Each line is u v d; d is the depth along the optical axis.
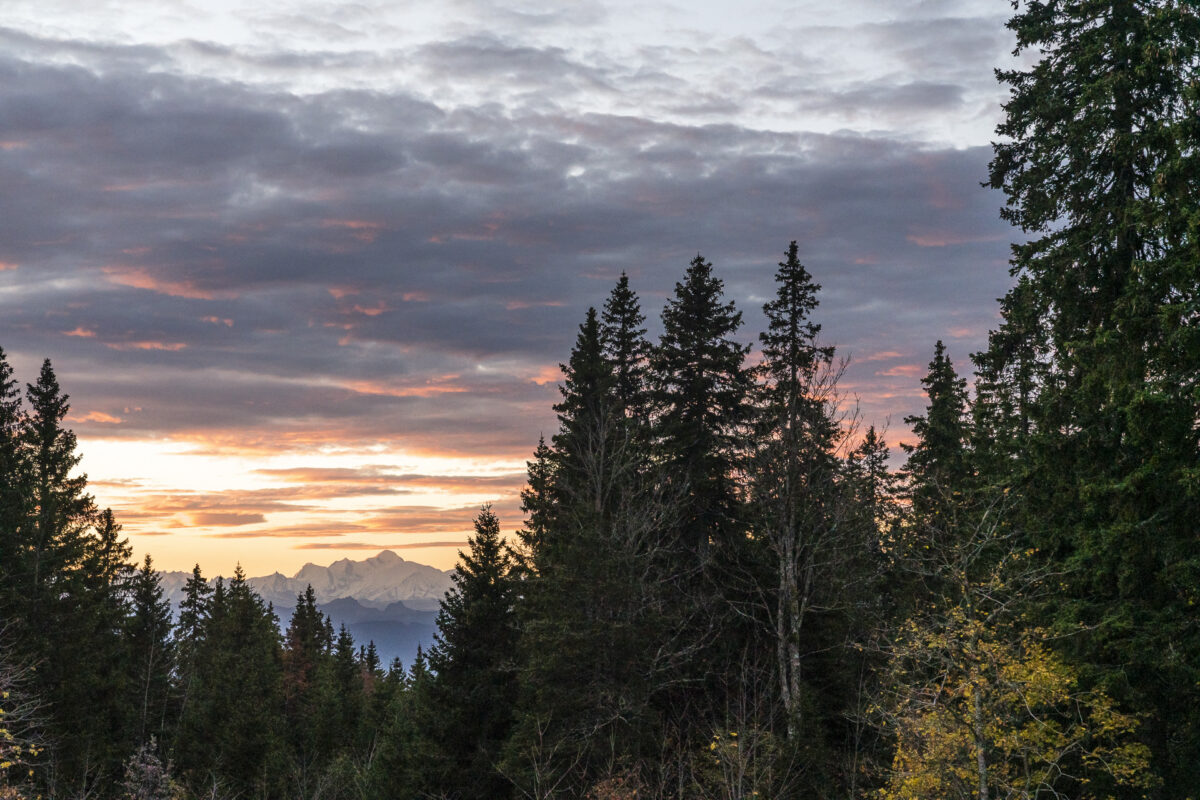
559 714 28.52
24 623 41.84
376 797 36.22
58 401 52.94
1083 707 20.55
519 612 33.12
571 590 29.28
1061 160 22.72
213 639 73.50
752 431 35.12
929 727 19.77
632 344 41.00
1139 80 20.66
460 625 34.12
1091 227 21.91
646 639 29.45
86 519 53.56
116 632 52.69
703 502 35.97
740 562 35.06
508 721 33.19
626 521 31.61
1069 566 20.56
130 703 54.59
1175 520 18.95
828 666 33.12
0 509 44.75
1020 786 19.77
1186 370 18.28
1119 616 19.34
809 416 33.12
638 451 34.94
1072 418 21.44
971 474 35.31
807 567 32.25
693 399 36.59
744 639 34.81
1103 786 20.48
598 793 25.50
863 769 27.69
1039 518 21.70
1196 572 18.77
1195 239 17.28
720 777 26.70
